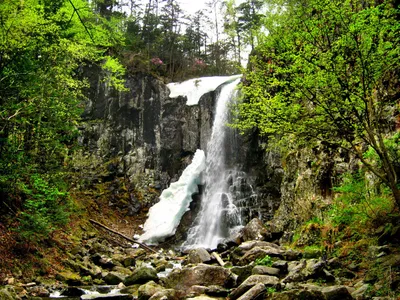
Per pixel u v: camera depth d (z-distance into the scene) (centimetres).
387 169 622
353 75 607
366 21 584
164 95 2322
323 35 643
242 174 2006
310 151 1316
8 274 894
